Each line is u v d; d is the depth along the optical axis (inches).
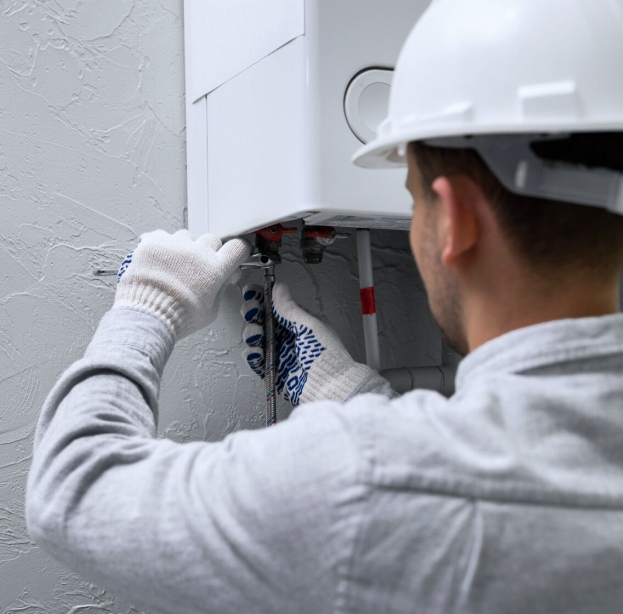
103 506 17.1
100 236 34.7
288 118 26.3
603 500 14.1
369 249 35.8
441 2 18.6
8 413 32.9
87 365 20.7
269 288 33.3
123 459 18.0
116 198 35.1
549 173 15.4
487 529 13.7
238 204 30.6
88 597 34.6
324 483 14.6
